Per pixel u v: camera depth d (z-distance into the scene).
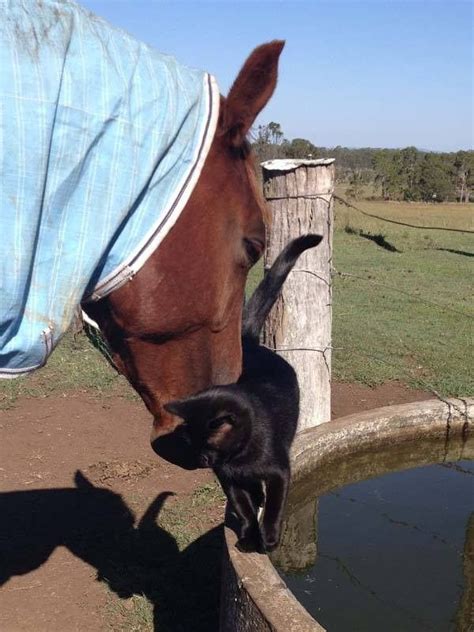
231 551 2.75
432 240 19.92
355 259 15.84
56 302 1.74
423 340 8.41
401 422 4.51
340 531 3.79
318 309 4.87
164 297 1.90
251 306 3.47
